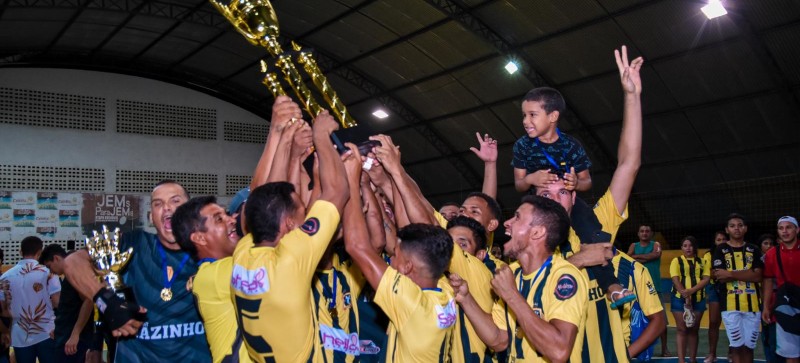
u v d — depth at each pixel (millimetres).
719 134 15383
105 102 19219
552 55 15570
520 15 14555
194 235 2619
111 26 16844
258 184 2633
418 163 21891
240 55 18781
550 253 2773
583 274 2865
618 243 17953
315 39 17734
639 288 3877
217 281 2447
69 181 18375
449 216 4613
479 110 18422
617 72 15141
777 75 13445
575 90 16375
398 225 3172
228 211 3188
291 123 2592
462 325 3043
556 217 2732
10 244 17328
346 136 2686
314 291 2531
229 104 21453
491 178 4246
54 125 18375
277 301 2145
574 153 3762
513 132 18547
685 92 14852
